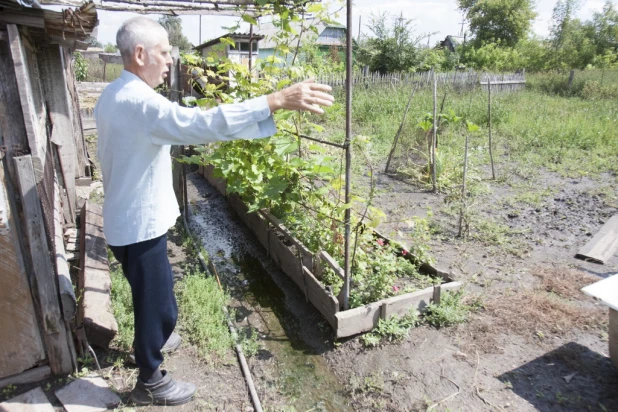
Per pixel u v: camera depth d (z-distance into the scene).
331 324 3.74
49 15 2.48
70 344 2.96
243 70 4.60
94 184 7.22
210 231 6.02
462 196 5.71
